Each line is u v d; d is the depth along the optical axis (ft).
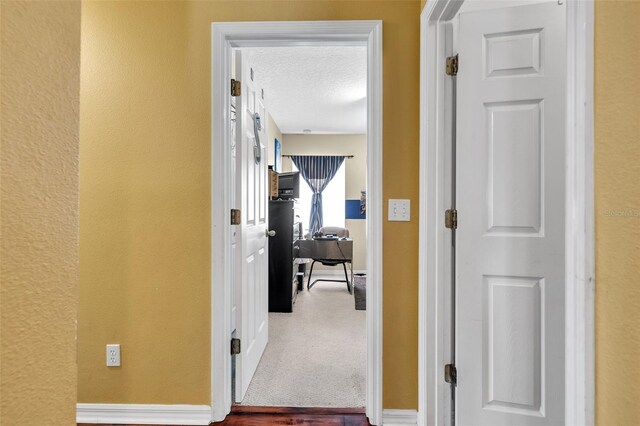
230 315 5.45
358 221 17.76
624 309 1.64
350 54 8.96
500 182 4.42
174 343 5.26
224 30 5.20
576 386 1.94
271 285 10.83
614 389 1.69
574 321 1.96
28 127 1.32
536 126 4.30
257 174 6.95
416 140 5.18
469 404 4.54
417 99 5.16
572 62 1.98
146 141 5.26
